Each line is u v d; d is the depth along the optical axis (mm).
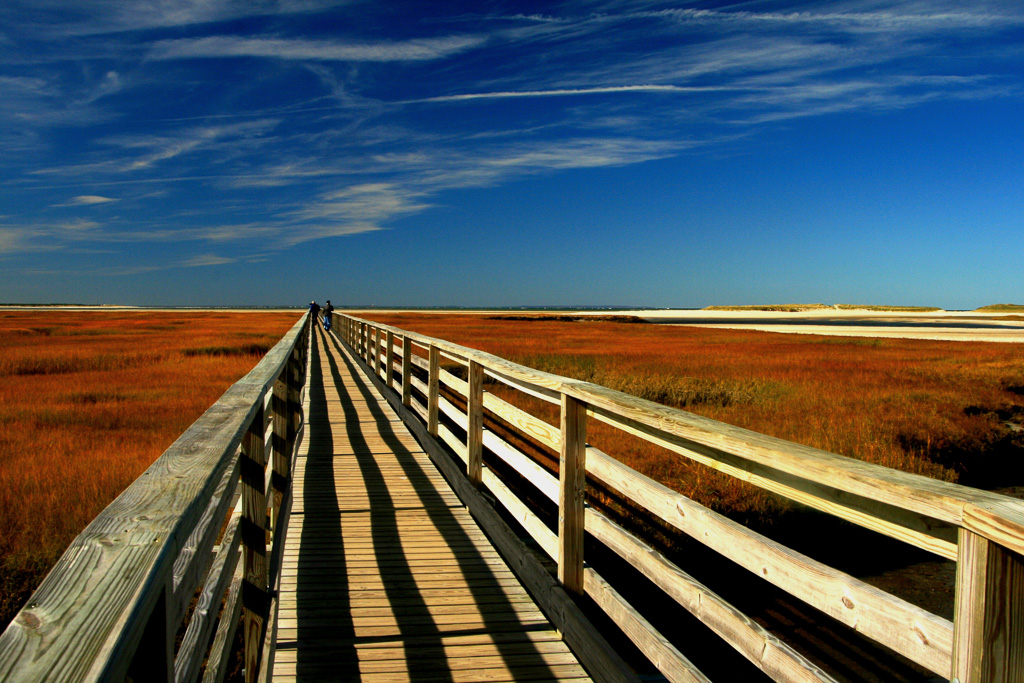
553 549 3082
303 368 12484
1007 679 1083
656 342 29578
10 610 3871
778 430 9062
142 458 6871
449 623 3139
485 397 4598
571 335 34438
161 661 1008
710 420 1945
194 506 1138
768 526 6039
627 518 5609
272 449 3666
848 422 9531
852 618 1447
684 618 4457
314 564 3830
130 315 80875
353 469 6012
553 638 3010
